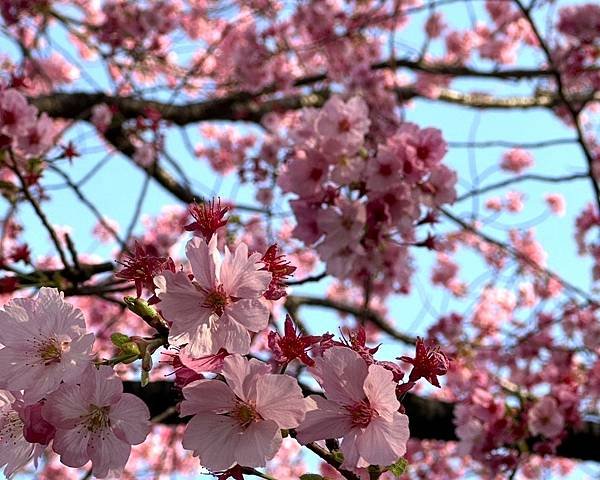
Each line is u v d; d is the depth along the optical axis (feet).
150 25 25.20
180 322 5.70
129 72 24.22
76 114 23.89
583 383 19.65
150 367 5.72
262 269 5.92
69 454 5.64
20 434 5.87
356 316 25.27
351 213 12.84
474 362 20.92
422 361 6.00
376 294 21.75
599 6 23.79
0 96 14.06
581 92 29.48
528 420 16.58
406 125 13.05
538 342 20.53
